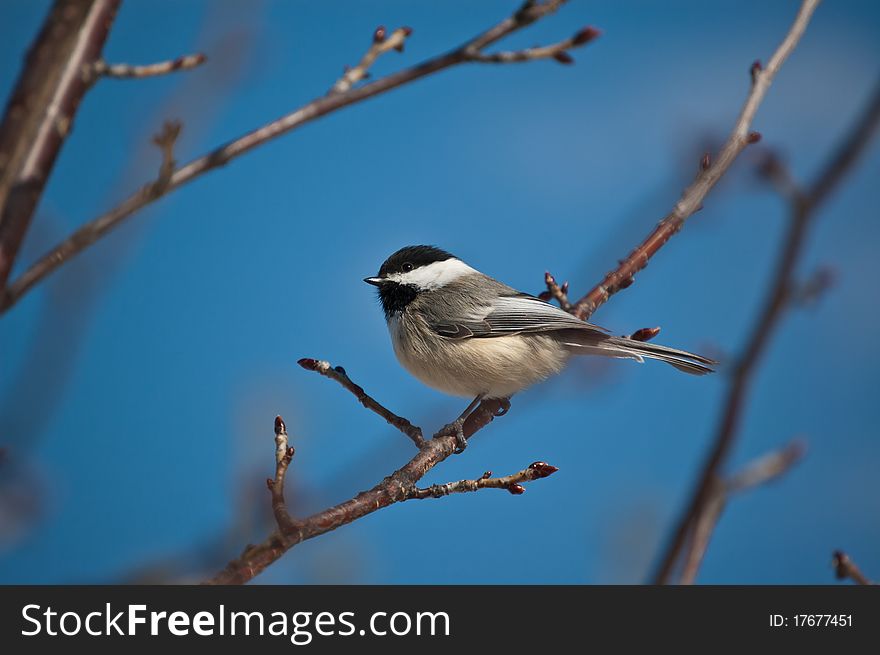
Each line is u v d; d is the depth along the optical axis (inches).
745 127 296.5
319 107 176.7
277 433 195.5
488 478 233.5
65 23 143.7
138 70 168.4
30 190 152.7
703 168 317.4
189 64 173.0
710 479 203.6
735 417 200.7
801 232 201.8
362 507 216.8
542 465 232.5
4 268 146.7
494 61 180.2
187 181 164.9
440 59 178.2
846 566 241.6
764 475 210.5
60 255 153.9
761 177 309.3
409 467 262.8
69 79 162.6
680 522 203.5
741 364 201.6
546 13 175.2
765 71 298.5
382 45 227.8
